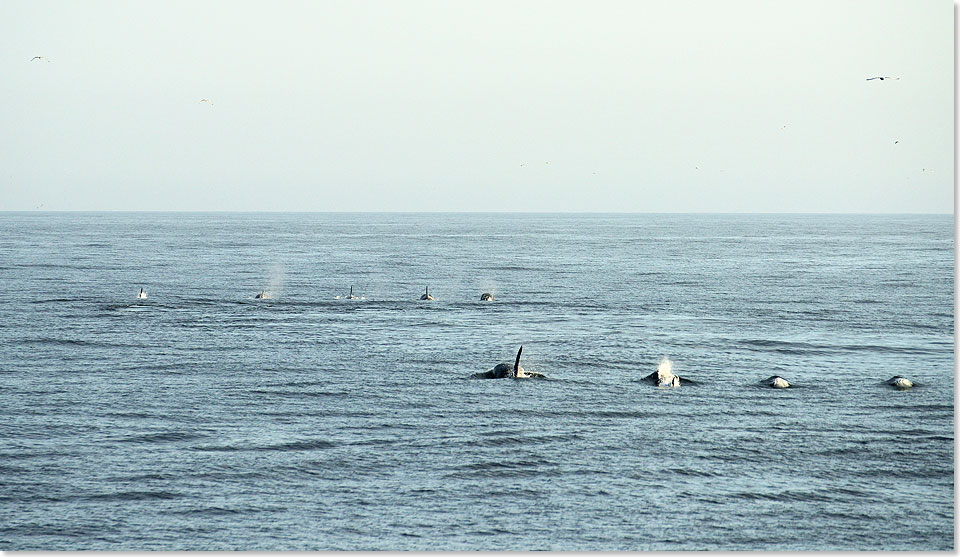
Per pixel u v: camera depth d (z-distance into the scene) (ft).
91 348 583.99
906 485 319.88
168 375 497.87
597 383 481.05
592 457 347.77
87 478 320.50
